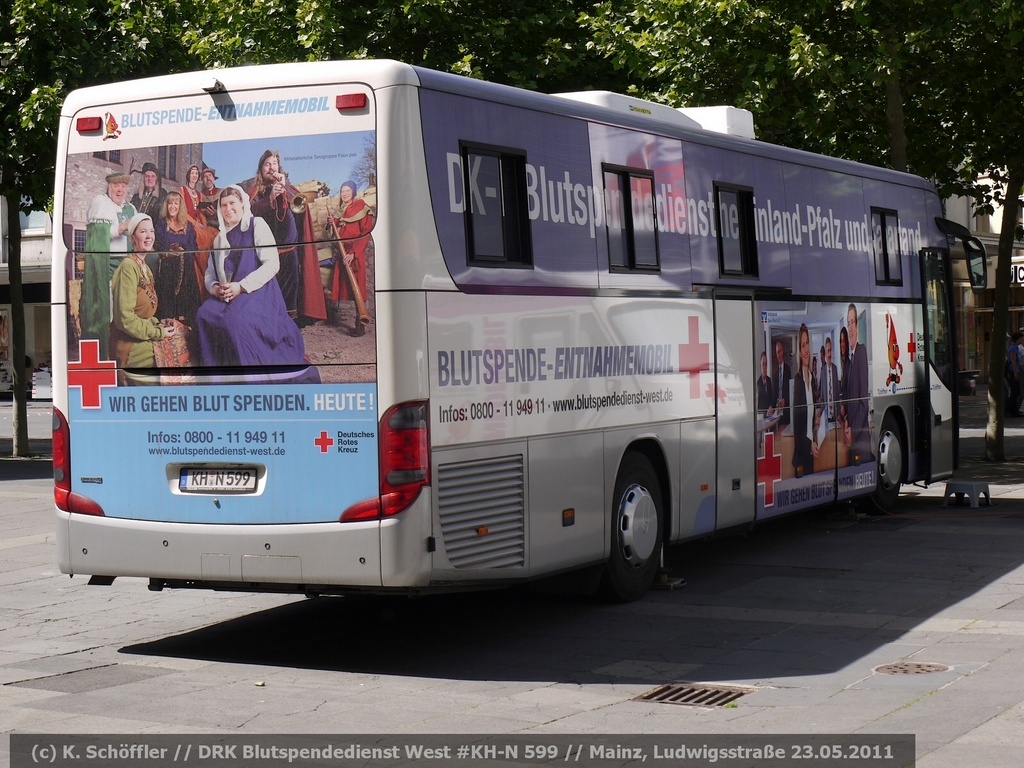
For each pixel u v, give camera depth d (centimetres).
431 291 793
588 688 764
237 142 820
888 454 1462
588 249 944
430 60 1980
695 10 1800
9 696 752
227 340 820
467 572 816
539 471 884
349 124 791
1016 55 1914
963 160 2177
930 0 1767
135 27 2203
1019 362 3198
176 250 836
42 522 1548
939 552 1235
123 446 852
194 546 826
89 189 865
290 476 802
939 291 1597
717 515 1113
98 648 889
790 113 1897
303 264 800
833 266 1330
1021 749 616
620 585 999
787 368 1232
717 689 757
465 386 816
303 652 873
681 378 1059
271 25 2027
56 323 873
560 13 1994
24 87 2172
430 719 693
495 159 857
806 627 923
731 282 1139
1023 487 1764
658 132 1045
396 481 776
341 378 789
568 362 916
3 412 3944
